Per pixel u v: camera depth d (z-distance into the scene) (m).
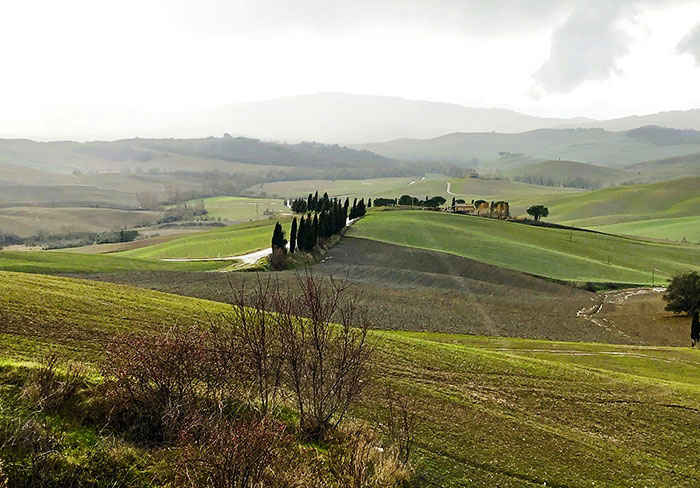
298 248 69.25
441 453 11.54
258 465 7.22
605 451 13.33
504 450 12.37
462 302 50.72
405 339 23.62
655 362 31.84
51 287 22.77
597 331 47.00
